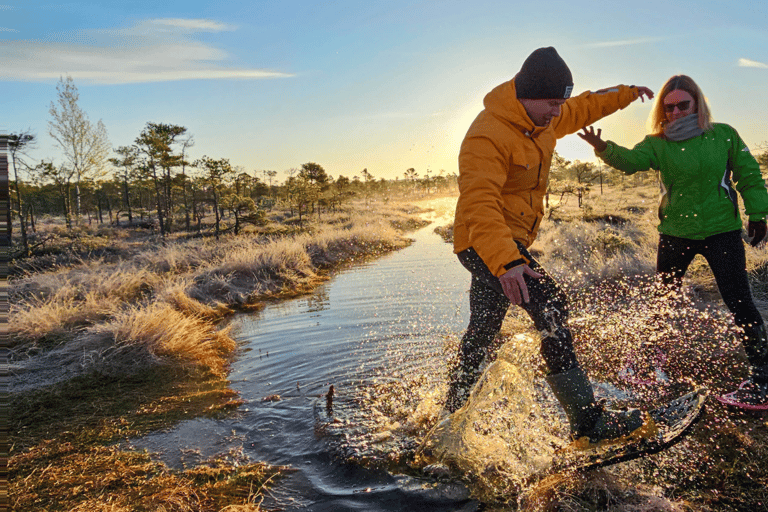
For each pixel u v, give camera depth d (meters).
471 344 2.55
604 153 3.01
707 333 3.53
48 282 7.26
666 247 3.09
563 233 10.71
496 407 2.43
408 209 41.22
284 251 10.15
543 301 2.13
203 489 2.18
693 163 2.81
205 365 3.98
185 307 6.22
